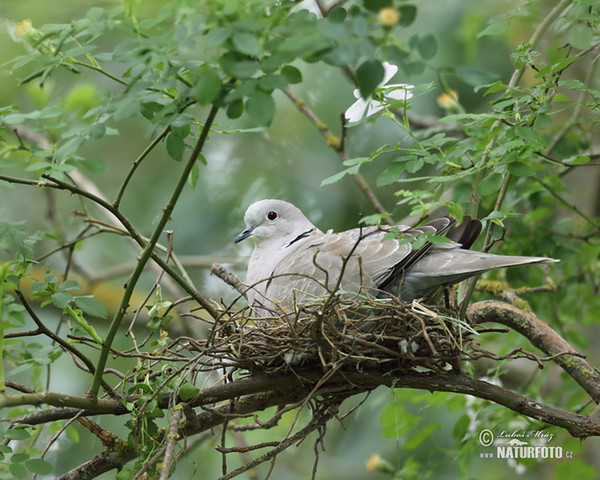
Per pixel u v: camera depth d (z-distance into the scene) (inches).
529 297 451.5
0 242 366.6
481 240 426.6
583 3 308.7
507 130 309.9
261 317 338.3
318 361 316.2
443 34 560.1
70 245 369.4
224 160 614.2
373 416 566.3
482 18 466.3
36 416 291.4
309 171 608.4
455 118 310.2
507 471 539.8
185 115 267.6
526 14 351.9
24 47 397.7
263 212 442.9
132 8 257.0
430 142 323.3
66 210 603.8
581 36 305.4
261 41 220.2
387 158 584.4
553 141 429.4
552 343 361.1
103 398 308.2
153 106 265.7
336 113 610.9
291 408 305.0
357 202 593.9
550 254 444.5
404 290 342.0
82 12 409.1
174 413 288.5
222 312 303.7
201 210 593.9
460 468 414.6
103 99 267.9
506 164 318.0
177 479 525.3
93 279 511.2
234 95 222.1
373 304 307.6
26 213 600.1
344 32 209.2
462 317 326.3
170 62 248.7
